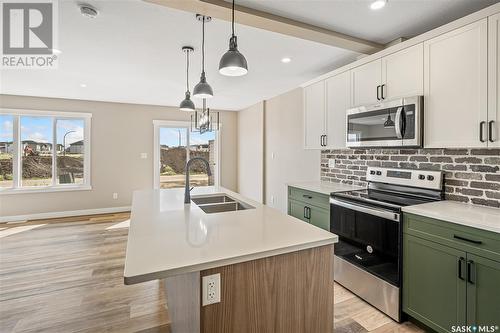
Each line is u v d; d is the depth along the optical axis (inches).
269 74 145.8
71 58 120.7
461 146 74.9
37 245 146.4
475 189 81.6
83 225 185.3
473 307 63.0
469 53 72.8
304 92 141.5
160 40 102.6
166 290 90.4
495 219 64.2
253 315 47.0
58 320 82.9
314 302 53.1
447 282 68.1
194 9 76.5
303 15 84.7
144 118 235.8
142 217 71.2
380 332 76.4
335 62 127.6
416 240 75.2
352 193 105.0
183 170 257.1
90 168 217.9
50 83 162.4
